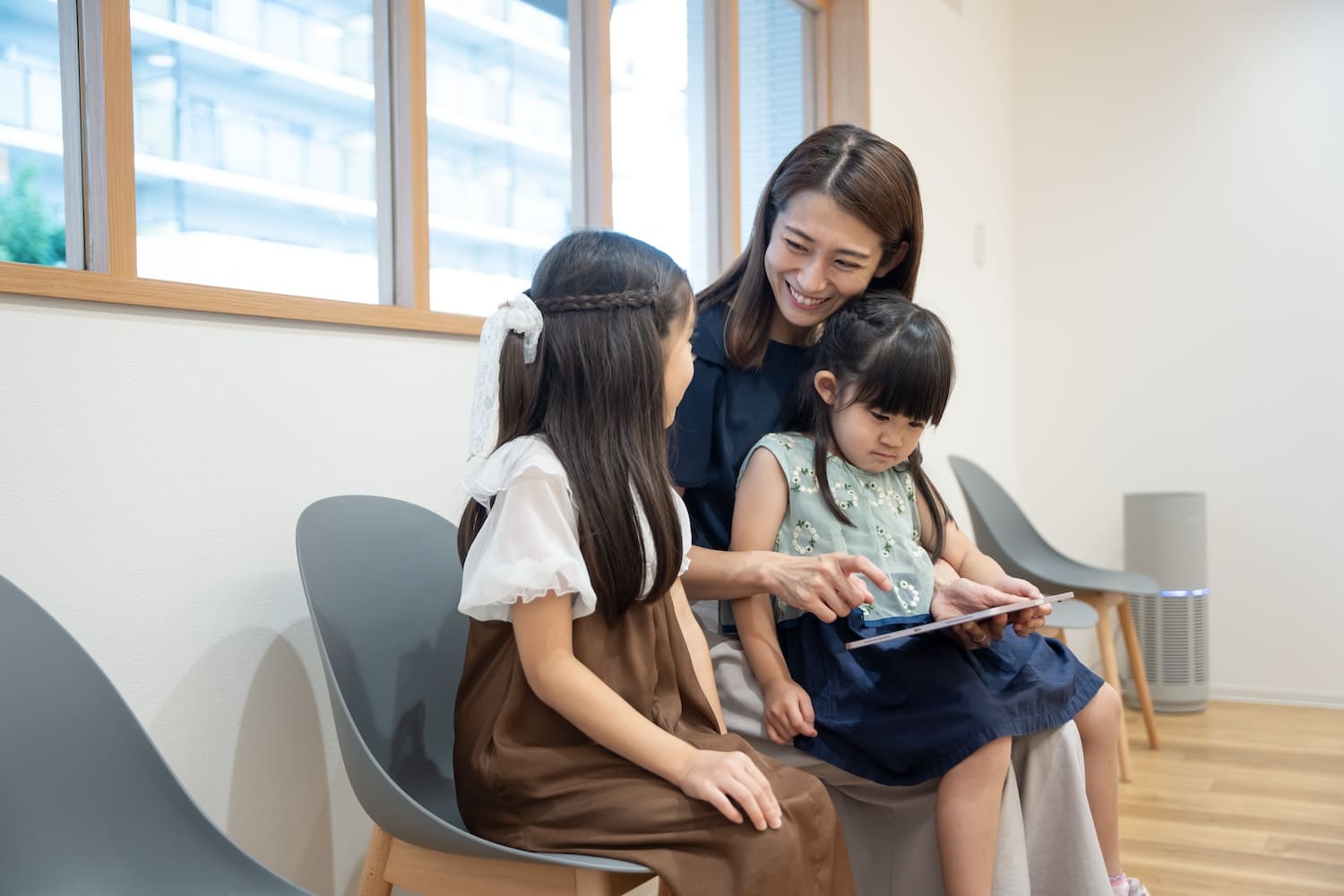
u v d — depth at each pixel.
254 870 1.08
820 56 3.18
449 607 1.57
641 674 1.26
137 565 1.36
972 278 3.78
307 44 1.74
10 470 1.24
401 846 1.29
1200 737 3.25
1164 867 2.25
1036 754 1.49
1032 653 1.55
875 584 1.46
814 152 1.57
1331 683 3.63
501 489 1.22
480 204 2.09
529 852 1.17
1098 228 3.98
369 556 1.47
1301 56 3.66
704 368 1.68
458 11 2.04
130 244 1.43
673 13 2.67
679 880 1.13
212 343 1.45
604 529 1.22
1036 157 4.09
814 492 1.56
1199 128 3.81
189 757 1.42
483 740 1.25
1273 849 2.34
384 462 1.70
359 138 1.83
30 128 1.37
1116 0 3.94
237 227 1.63
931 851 1.48
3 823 1.03
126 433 1.35
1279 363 3.70
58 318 1.28
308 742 1.58
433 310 1.92
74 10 1.41
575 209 2.33
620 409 1.26
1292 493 3.69
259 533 1.51
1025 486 4.11
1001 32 4.05
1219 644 3.79
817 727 1.47
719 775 1.16
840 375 1.54
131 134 1.43
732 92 2.82
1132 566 3.66
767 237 1.65
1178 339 3.86
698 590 1.53
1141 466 3.92
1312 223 3.65
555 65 2.27
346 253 1.81
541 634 1.19
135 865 1.08
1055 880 1.48
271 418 1.52
